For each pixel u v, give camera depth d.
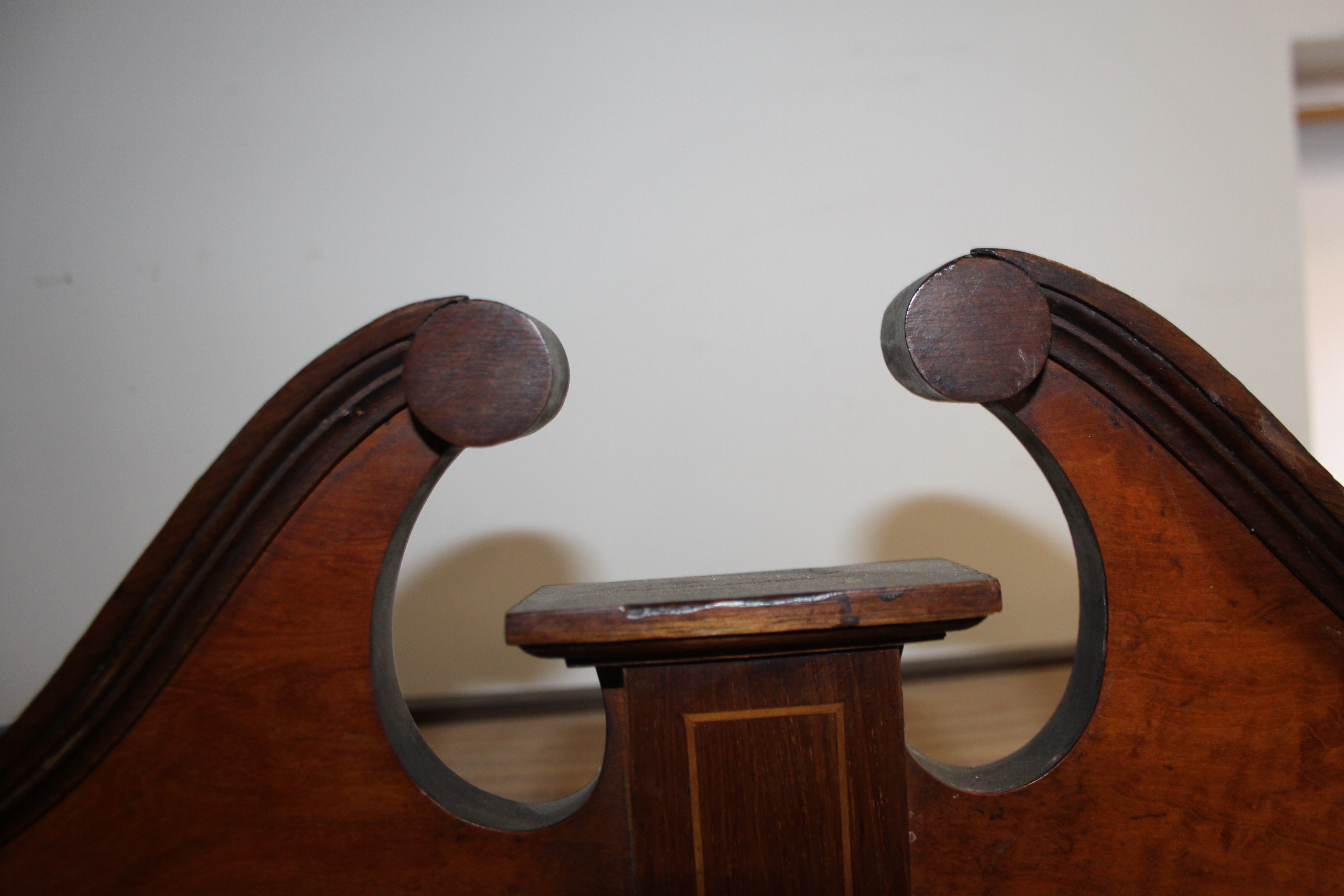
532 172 1.85
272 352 1.83
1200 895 0.81
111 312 1.81
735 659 0.76
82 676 0.79
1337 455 2.48
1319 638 0.82
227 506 0.79
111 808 0.80
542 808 0.92
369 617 0.82
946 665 1.99
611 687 0.83
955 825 0.81
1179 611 0.82
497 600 1.89
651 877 0.76
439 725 1.82
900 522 1.94
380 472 0.83
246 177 1.82
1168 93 1.92
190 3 1.79
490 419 0.77
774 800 0.76
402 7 1.82
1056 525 1.96
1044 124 1.90
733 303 1.89
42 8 1.77
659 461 1.90
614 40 1.85
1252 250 1.93
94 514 1.83
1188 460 0.82
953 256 1.90
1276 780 0.82
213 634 0.81
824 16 1.87
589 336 1.88
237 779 0.81
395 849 0.81
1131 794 0.82
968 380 0.78
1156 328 0.79
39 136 1.78
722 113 1.87
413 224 1.84
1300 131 2.39
